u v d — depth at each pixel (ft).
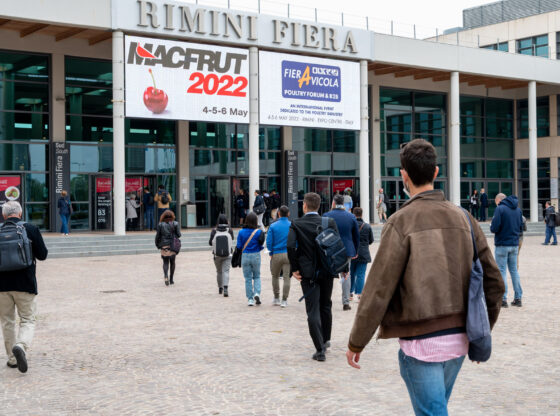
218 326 29.53
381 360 22.77
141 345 25.62
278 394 18.65
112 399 18.39
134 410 17.33
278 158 102.99
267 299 38.01
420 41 101.24
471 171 124.98
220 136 98.02
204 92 83.35
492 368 21.50
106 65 88.63
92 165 87.86
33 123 83.56
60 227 84.12
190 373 21.22
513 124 130.31
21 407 17.72
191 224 93.45
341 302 36.94
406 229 9.96
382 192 104.47
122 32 77.77
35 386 19.84
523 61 113.19
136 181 91.04
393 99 113.80
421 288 9.63
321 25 91.20
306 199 23.40
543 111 128.16
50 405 17.89
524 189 130.11
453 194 106.52
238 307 34.99
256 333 27.86
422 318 9.59
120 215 77.15
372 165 110.83
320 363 22.40
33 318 21.85
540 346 24.81
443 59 103.81
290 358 23.20
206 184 96.94
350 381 20.02
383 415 16.62
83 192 87.20
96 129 88.17
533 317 31.22
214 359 23.15
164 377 20.76
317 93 92.27
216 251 38.58
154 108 79.97
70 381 20.40
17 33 81.87
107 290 42.06
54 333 28.19
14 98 82.33
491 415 16.56
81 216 86.94
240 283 45.73
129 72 78.23
